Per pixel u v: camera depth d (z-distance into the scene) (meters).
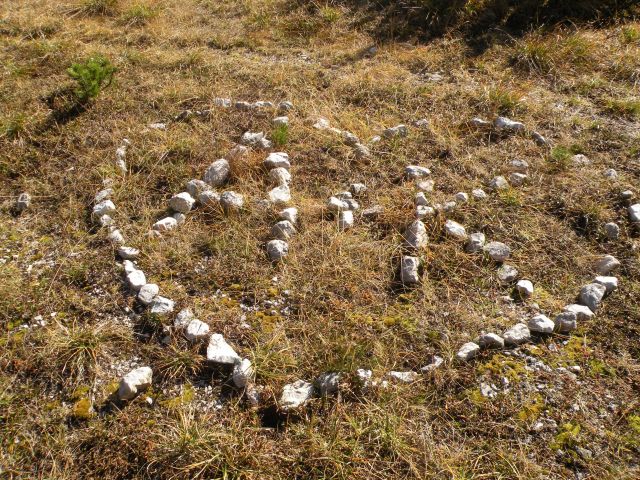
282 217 2.25
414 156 2.62
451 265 2.07
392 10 3.96
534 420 1.58
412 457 1.51
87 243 2.20
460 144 2.69
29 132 2.81
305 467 1.49
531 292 1.96
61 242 2.23
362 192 2.40
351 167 2.56
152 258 2.11
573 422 1.58
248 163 2.50
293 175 2.52
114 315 1.92
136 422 1.59
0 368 1.74
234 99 3.11
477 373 1.71
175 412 1.63
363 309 1.92
